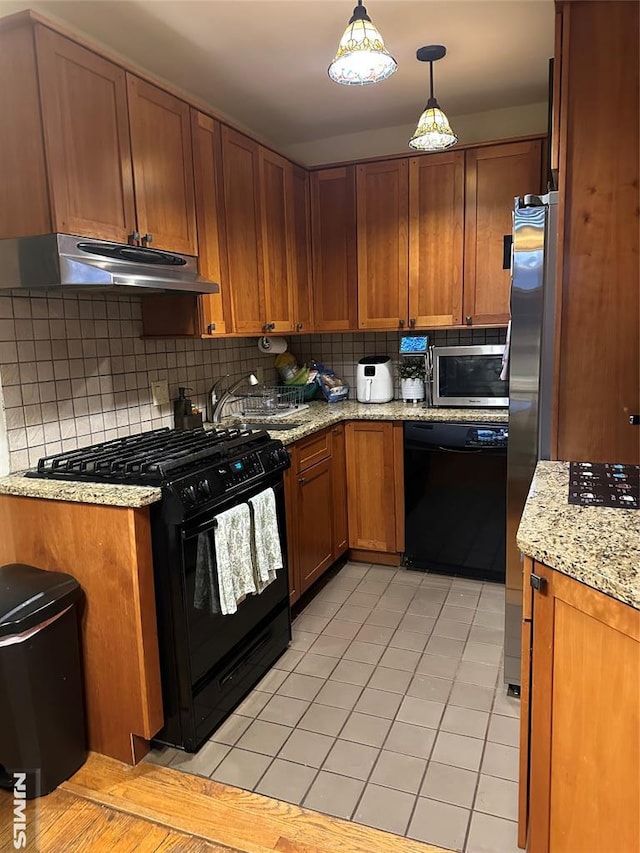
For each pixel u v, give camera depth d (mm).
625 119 1764
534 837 1322
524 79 2736
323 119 3203
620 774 1070
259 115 3127
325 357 3820
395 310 3277
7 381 1948
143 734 1793
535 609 1250
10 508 1868
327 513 3025
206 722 1931
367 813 1619
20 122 1750
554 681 1224
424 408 3221
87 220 1870
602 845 1129
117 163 1989
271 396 3291
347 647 2461
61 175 1771
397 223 3203
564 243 1866
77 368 2223
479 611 2732
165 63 2475
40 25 1698
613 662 1064
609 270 1844
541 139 2879
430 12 2125
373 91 2836
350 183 3271
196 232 2404
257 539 2133
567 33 1760
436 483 3062
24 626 1611
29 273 1798
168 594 1805
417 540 3160
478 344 3430
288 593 2475
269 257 2971
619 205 1806
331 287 3400
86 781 1769
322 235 3375
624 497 1478
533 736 1294
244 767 1809
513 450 2061
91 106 1883
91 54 1879
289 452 2576
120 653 1783
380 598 2891
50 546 1826
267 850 1508
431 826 1570
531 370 2006
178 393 2783
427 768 1780
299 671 2303
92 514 1746
